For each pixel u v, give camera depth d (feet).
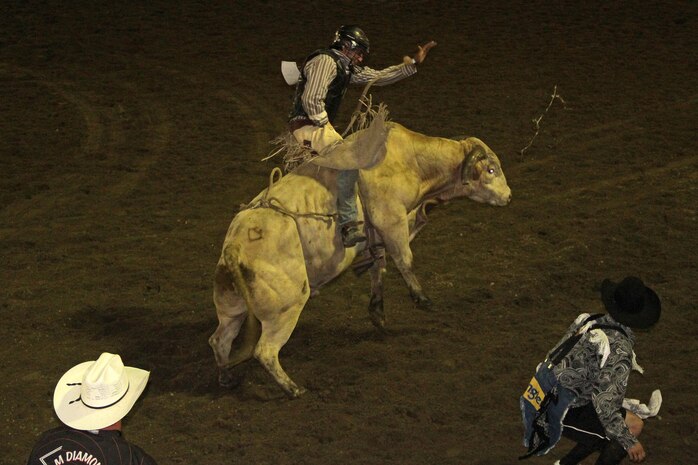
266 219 51.57
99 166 95.50
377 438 47.67
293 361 57.11
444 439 47.57
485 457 45.50
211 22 148.46
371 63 124.57
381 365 56.03
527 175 89.45
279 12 152.76
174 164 95.76
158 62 130.82
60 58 132.67
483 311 62.90
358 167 53.06
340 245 54.80
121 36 142.20
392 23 144.97
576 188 85.56
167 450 47.70
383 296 66.33
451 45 133.28
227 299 51.19
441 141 60.34
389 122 59.88
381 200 57.47
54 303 65.92
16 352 59.16
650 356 55.62
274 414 50.93
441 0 157.69
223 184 90.02
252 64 128.88
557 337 58.54
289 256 51.62
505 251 72.90
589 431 39.58
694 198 81.46
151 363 57.16
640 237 73.67
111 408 29.94
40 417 51.31
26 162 96.53
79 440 29.84
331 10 153.28
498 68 122.62
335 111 55.42
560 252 71.87
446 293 65.92
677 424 47.60
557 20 144.05
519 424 48.57
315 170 54.44
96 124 108.27
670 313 60.95
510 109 107.65
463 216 80.43
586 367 38.55
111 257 74.23
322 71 52.39
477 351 57.21
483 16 147.84
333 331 60.95
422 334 59.98
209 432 49.47
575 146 96.22
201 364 56.80
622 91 112.06
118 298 66.64
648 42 131.34
